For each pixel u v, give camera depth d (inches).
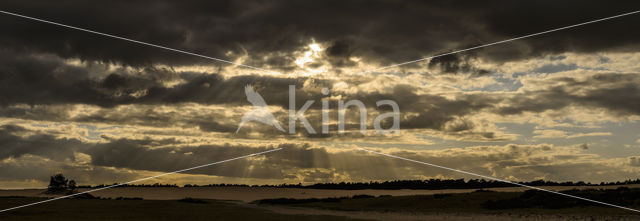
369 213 3435.0
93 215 2864.2
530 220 2561.5
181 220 2534.5
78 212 3134.8
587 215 2672.2
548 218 2630.4
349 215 3115.2
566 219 2541.8
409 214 3211.1
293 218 2716.5
